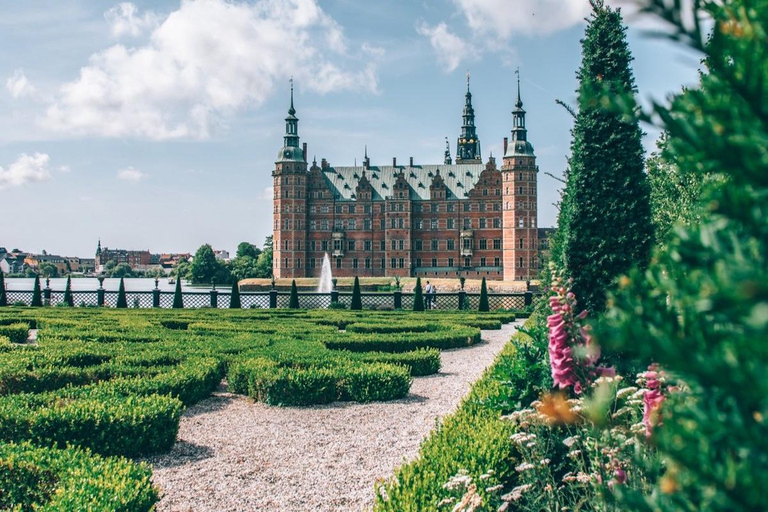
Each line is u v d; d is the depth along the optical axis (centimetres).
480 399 902
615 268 1027
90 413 914
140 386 1187
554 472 739
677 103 157
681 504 164
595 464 519
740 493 135
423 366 1659
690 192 1530
